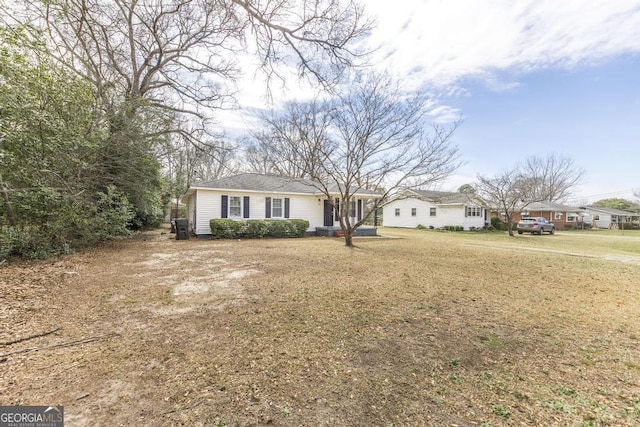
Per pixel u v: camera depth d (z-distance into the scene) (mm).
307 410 1977
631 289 5359
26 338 3047
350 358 2703
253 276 5973
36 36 6277
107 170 9625
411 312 3959
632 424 1862
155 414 1919
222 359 2656
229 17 6227
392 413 1952
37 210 7371
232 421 1862
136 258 8070
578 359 2746
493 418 1910
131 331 3264
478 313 3969
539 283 5742
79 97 7578
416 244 12453
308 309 4031
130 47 11320
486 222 25266
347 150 10180
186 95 12867
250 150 20922
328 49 6496
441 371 2500
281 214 15750
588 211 37812
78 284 5203
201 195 14016
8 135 6133
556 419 1908
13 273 5641
